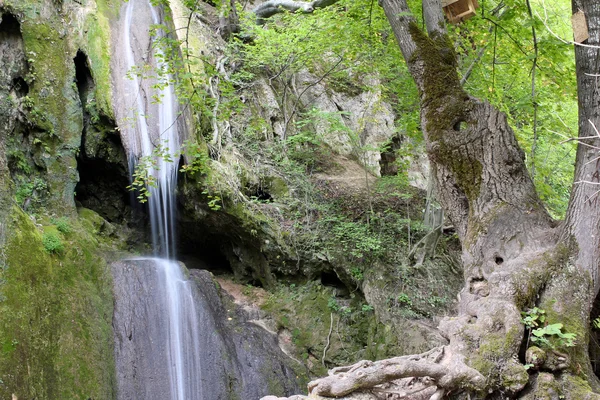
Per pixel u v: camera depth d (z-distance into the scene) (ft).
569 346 17.35
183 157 34.53
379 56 36.42
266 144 42.47
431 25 23.70
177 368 27.58
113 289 28.25
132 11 38.45
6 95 31.40
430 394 15.93
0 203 25.25
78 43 34.42
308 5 40.93
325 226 36.94
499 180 20.99
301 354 32.91
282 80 47.16
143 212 36.35
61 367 23.82
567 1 38.96
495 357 16.81
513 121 34.71
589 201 18.97
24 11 32.99
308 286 35.63
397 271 34.37
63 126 32.68
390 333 31.22
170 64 25.45
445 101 22.18
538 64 28.48
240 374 29.14
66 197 31.71
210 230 37.19
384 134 49.26
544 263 18.89
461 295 20.01
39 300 24.58
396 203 40.60
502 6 30.71
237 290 37.04
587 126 19.27
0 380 21.38
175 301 29.53
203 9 49.78
